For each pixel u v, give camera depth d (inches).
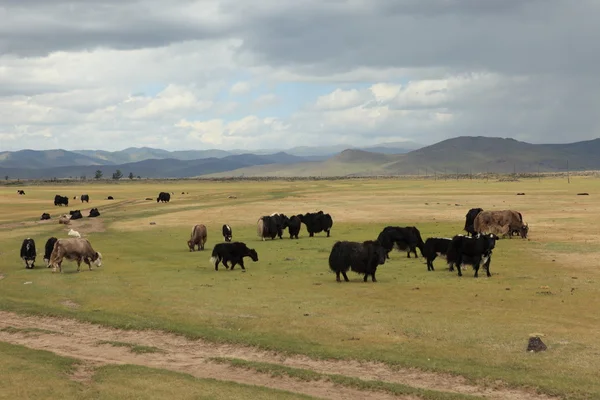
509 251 1572.3
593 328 821.2
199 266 1443.2
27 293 1137.4
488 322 860.0
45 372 666.8
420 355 727.7
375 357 724.0
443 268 1337.4
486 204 3380.9
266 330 847.7
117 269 1406.3
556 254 1499.8
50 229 2456.9
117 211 3437.5
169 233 2260.1
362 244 1184.8
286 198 4338.1
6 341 841.5
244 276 1279.5
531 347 732.7
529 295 1032.2
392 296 1045.8
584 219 2393.0
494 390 624.4
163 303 1023.6
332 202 3777.1
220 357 751.1
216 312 952.9
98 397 588.1
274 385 660.1
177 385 627.2
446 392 615.8
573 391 605.3
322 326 856.9
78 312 981.2
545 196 4116.6
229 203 3880.4
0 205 4146.2
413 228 1508.4
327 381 660.1
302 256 1569.9
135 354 775.7
